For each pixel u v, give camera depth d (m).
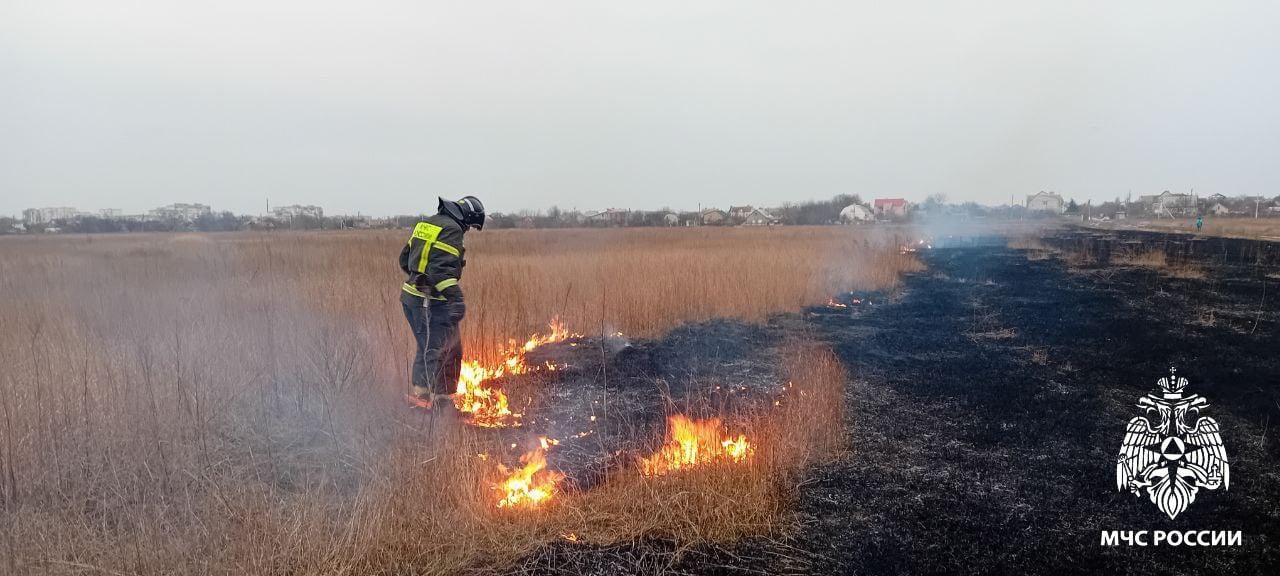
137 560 2.36
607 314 7.63
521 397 4.86
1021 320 8.40
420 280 4.15
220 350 4.97
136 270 10.80
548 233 28.89
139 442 3.37
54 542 2.52
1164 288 11.42
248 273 10.56
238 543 2.52
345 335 5.71
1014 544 2.82
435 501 2.88
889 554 2.73
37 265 11.77
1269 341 6.91
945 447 3.92
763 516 2.94
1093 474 3.53
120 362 4.48
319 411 4.05
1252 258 16.19
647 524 2.83
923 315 8.85
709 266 11.62
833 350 6.60
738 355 6.39
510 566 2.57
